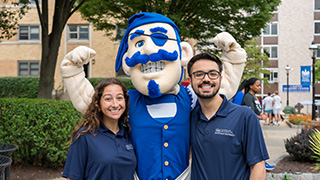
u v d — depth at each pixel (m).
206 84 2.68
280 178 6.07
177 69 3.13
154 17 3.22
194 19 13.25
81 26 21.42
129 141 3.03
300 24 32.44
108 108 2.80
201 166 2.71
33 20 21.75
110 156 2.73
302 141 7.22
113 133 2.89
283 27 32.69
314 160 7.05
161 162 2.97
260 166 2.64
